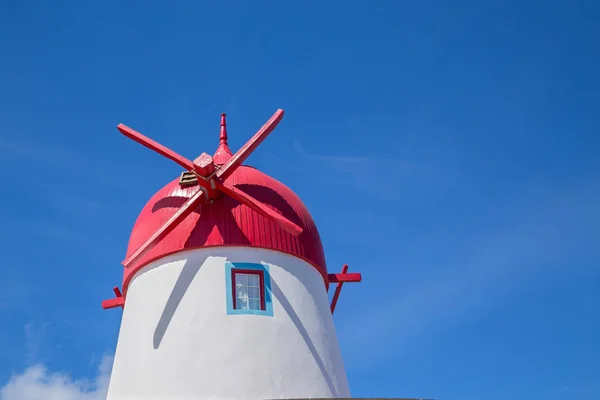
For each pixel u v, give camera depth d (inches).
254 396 621.6
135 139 757.3
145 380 643.5
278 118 751.1
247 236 693.3
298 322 678.5
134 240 748.0
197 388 621.6
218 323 650.2
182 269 685.9
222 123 852.0
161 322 666.2
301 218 749.3
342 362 719.1
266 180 758.5
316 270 747.4
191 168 729.6
